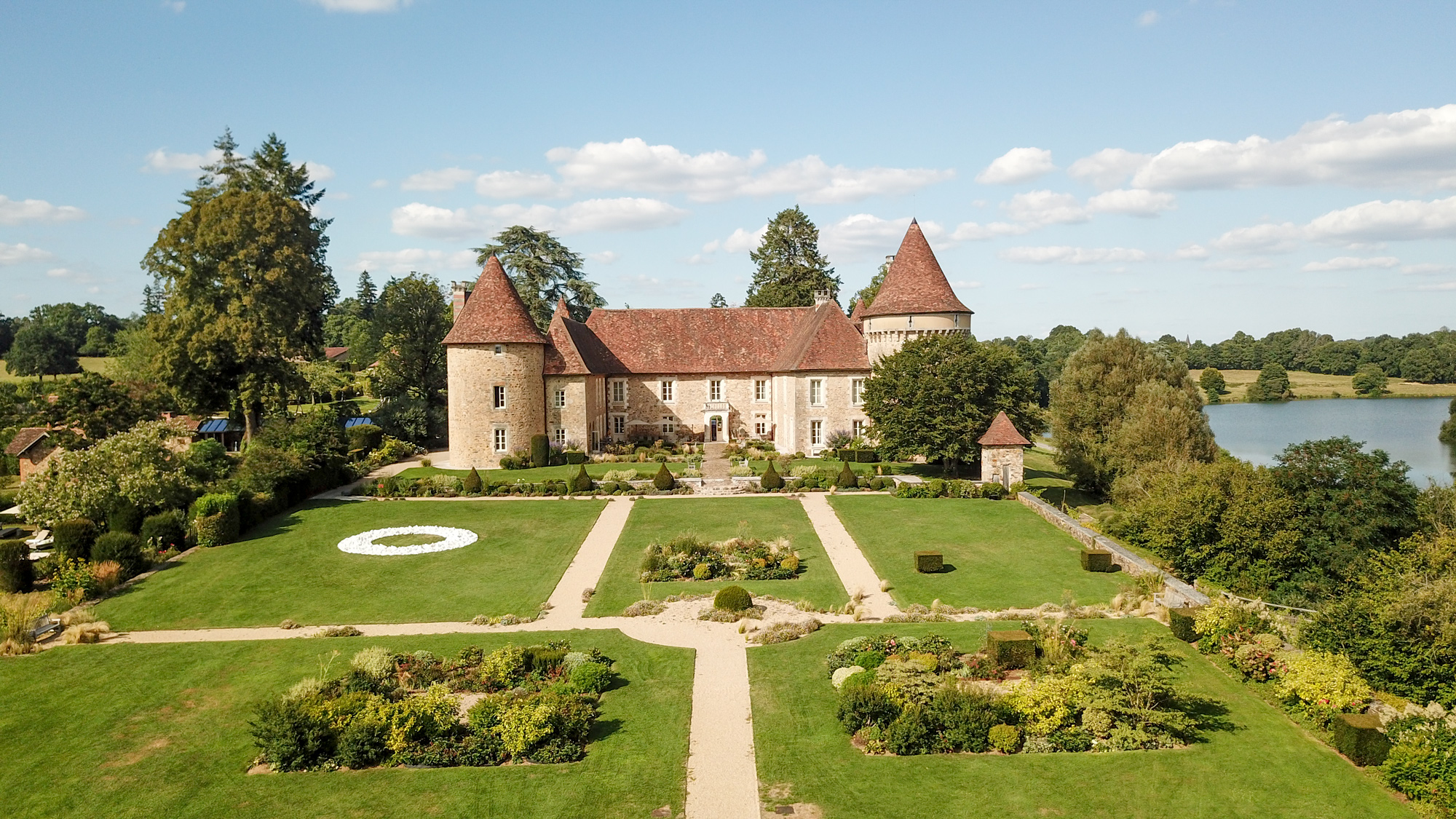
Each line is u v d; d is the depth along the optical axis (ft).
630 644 104.83
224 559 141.08
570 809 69.31
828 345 239.30
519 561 141.49
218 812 69.00
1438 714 76.02
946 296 224.33
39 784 73.87
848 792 71.15
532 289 312.91
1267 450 306.14
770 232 371.97
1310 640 95.30
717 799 70.64
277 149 267.80
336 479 199.93
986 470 190.19
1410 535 124.77
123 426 211.61
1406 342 568.41
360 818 68.08
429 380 291.17
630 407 256.52
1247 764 74.84
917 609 116.47
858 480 195.83
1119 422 200.54
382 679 90.43
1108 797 69.77
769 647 102.83
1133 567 131.34
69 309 510.99
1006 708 81.41
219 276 232.12
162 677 95.91
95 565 128.77
